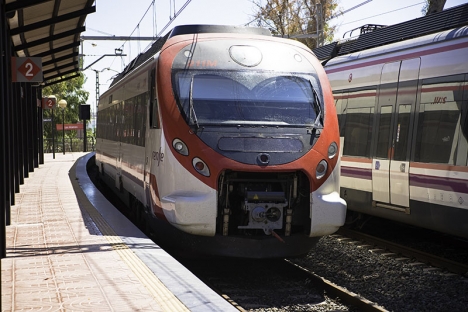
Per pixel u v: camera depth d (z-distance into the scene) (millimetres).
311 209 8164
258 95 8641
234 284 8203
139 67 11648
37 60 12125
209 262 9391
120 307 5211
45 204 12758
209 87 8602
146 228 11117
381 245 10836
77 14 14266
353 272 9047
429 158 9594
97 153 21906
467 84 8836
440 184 9281
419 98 9984
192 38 9195
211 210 7961
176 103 8453
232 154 8031
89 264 6906
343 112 12430
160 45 10391
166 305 5250
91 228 9523
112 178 16219
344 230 12359
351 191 12055
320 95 8867
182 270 6547
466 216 8750
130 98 12266
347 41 13219
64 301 5414
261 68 8898
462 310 7074
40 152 27750
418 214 9914
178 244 8602
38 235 8938
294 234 8320
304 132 8375
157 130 8727
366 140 11516
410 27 10875
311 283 8227
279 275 8703
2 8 10000
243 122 8320
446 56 9391
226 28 9945
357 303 7230
